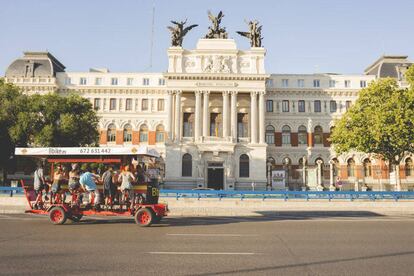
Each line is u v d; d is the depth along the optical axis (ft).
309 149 263.90
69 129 193.77
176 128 243.81
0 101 191.83
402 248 49.11
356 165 262.26
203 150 238.89
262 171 239.71
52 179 83.66
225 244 51.57
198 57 251.60
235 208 122.11
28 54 280.72
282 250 47.34
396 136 170.09
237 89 246.88
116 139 270.26
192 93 253.44
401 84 265.95
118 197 77.71
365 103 189.57
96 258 41.91
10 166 206.90
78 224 75.87
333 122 269.23
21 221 81.20
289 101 272.72
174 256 43.24
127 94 274.36
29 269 36.86
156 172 81.00
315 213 110.22
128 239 55.52
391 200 139.95
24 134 189.37
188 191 142.72
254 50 252.42
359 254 45.06
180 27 255.50
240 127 254.88
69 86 271.08
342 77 275.59
